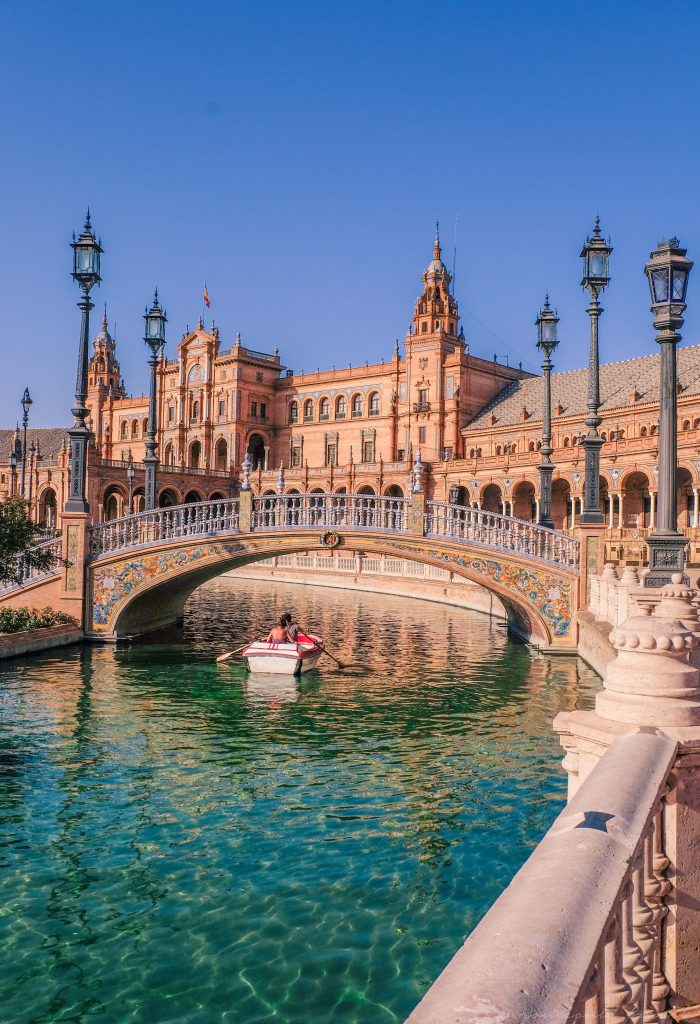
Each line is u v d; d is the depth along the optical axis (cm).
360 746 1672
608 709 531
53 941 912
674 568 1345
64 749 1636
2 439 12488
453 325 8800
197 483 9256
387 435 8981
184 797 1363
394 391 8956
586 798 389
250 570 7038
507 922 267
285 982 832
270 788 1409
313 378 9788
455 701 2073
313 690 2211
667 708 509
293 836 1198
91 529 2925
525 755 1606
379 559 5747
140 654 2722
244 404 9900
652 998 419
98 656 2670
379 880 1058
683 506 5425
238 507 2880
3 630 2664
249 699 2089
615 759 444
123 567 2886
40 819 1262
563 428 7269
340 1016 773
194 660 2627
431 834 1206
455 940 911
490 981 225
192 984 830
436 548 2808
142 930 935
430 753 1619
